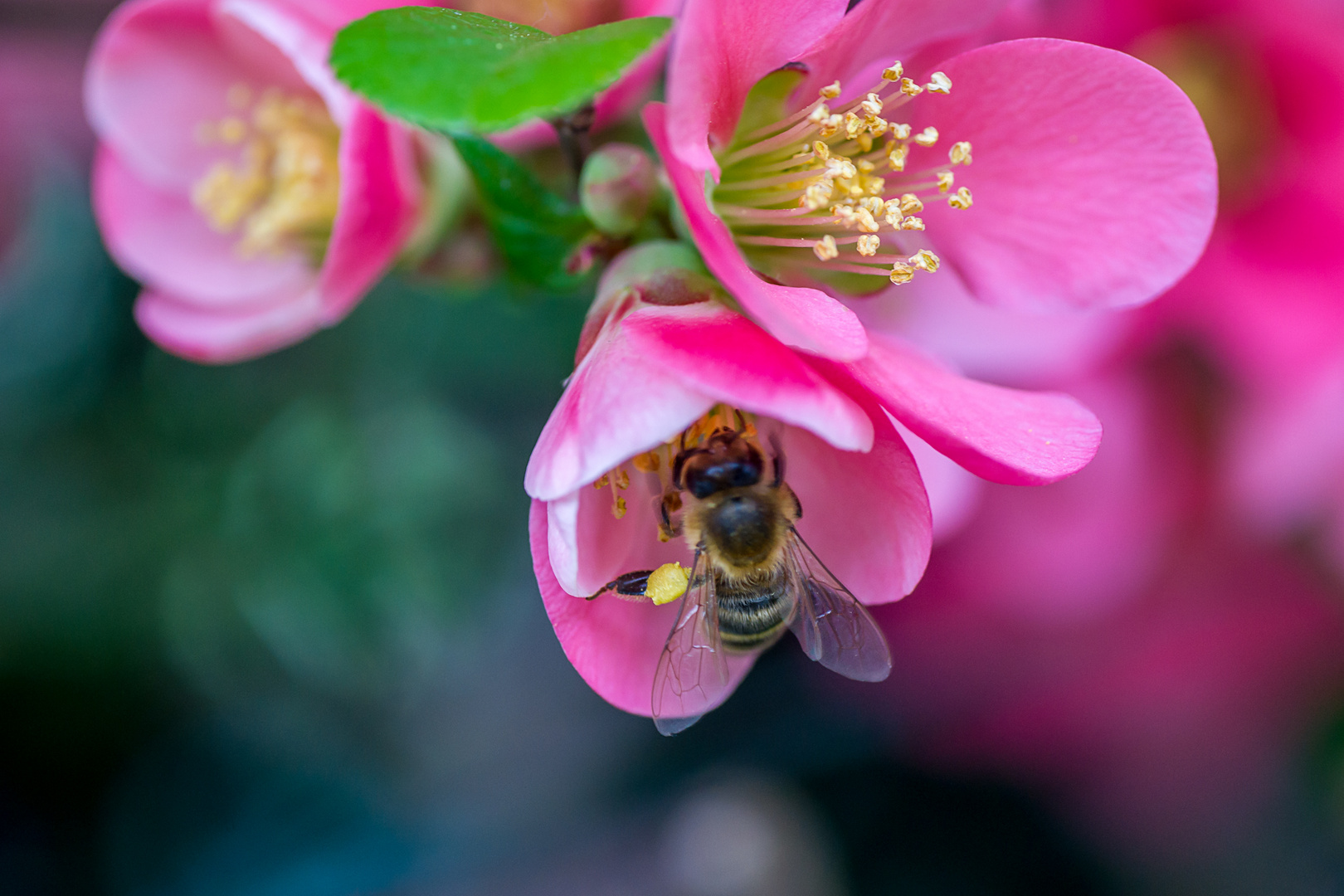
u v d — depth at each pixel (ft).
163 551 0.65
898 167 0.44
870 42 0.44
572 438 0.41
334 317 0.49
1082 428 0.44
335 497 0.62
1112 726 0.63
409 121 0.40
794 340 0.41
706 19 0.41
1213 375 0.57
